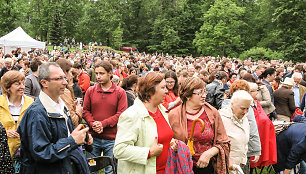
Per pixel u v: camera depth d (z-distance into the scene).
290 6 39.19
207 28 48.94
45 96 2.24
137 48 67.25
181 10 59.59
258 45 48.12
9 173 2.27
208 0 57.28
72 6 66.62
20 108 3.46
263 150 3.90
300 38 37.72
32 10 67.31
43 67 2.25
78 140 2.15
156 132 2.45
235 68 15.54
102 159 3.10
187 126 2.84
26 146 2.14
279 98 5.89
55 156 2.04
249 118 3.57
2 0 53.53
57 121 2.22
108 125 3.74
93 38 68.69
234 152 3.21
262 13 49.81
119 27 61.75
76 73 5.13
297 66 8.48
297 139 3.88
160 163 2.47
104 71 3.80
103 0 66.69
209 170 2.83
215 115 2.90
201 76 6.71
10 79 3.27
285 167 4.01
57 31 56.03
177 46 57.66
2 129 2.26
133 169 2.38
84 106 3.92
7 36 23.20
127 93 4.60
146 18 67.44
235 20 49.59
